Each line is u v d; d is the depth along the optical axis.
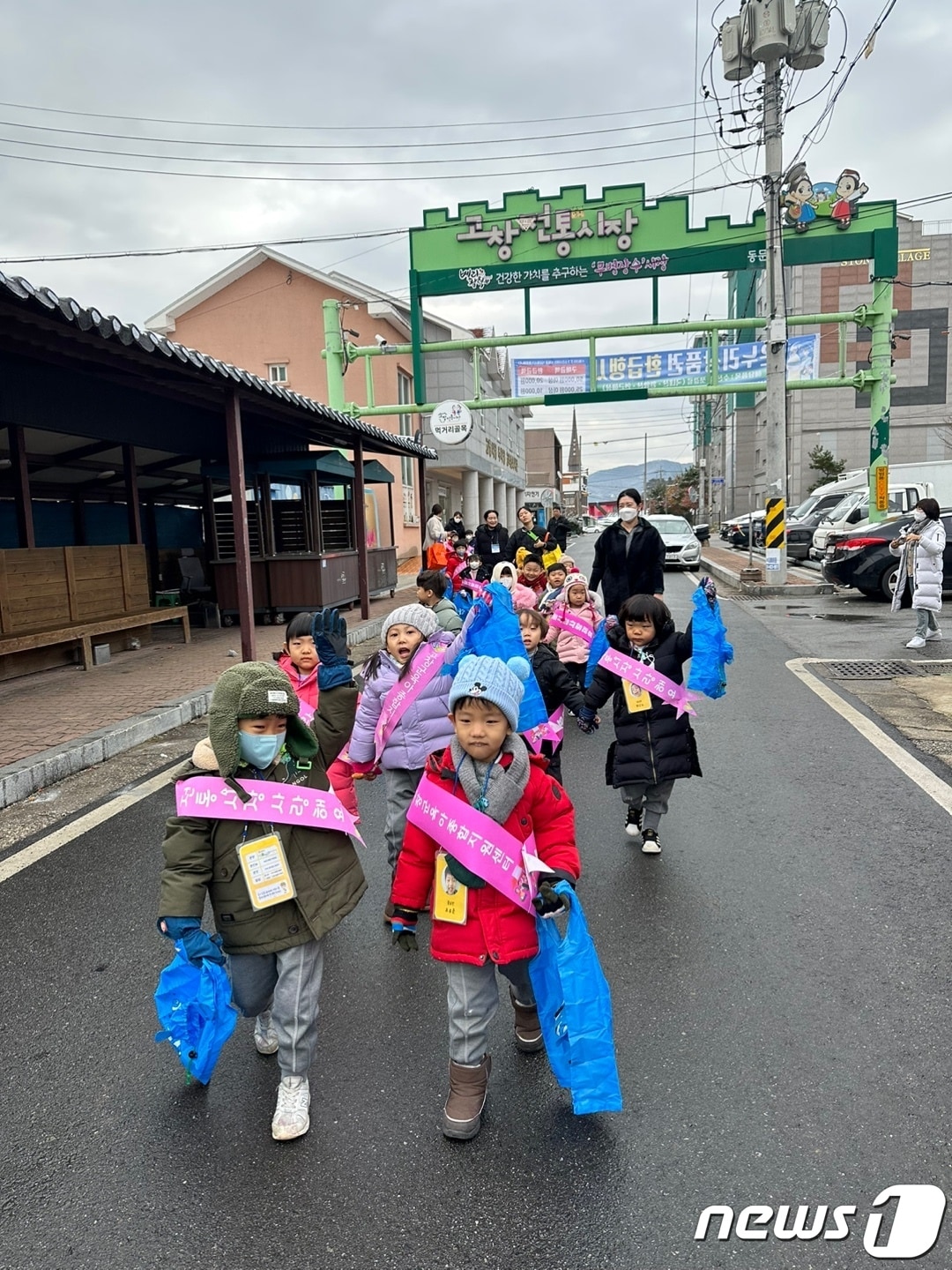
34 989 3.30
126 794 5.59
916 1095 2.59
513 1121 2.55
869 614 12.98
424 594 5.46
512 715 2.40
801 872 4.16
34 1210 2.25
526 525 15.00
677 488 98.12
